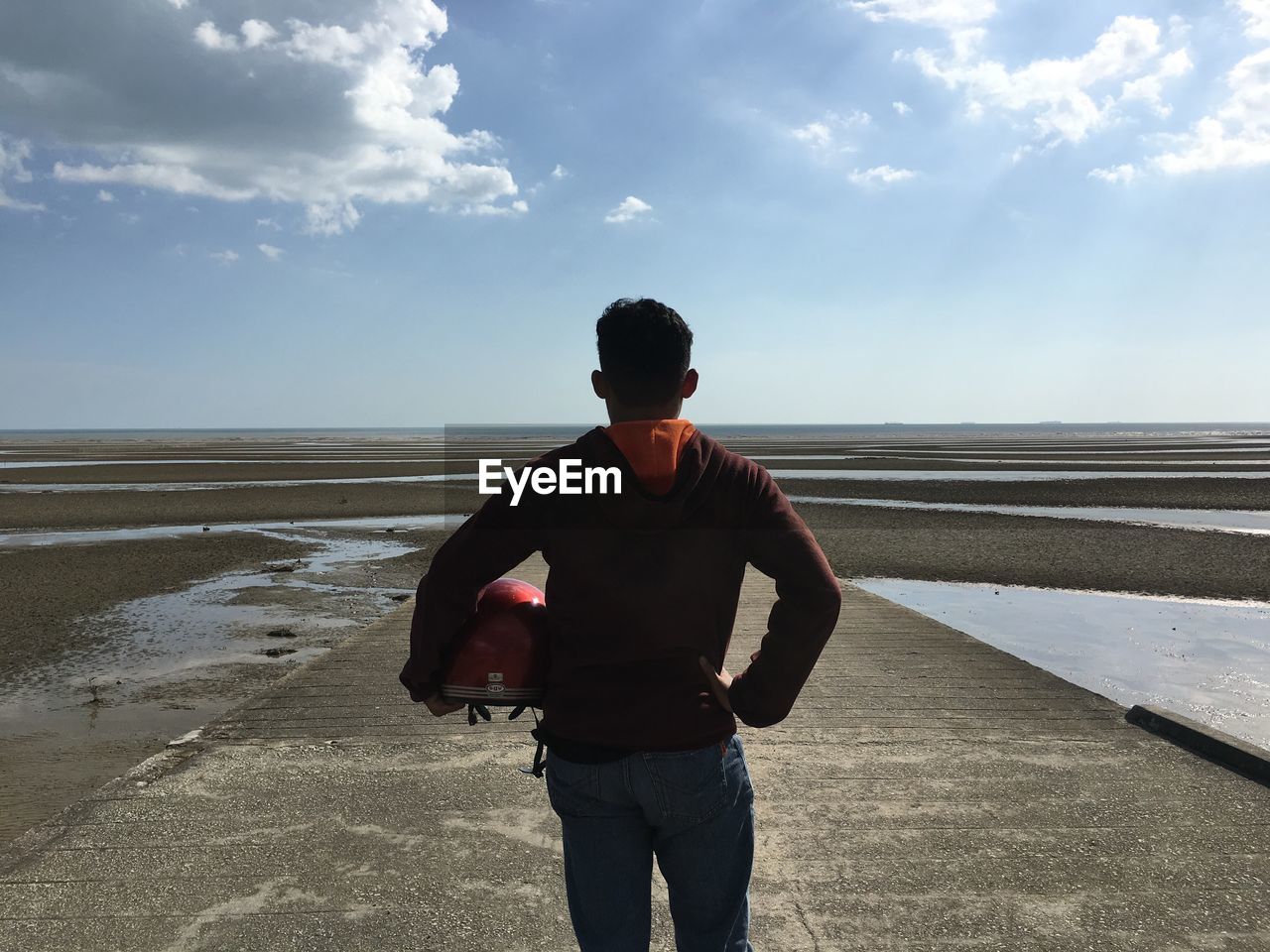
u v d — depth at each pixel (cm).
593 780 153
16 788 493
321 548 1547
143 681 723
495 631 164
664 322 157
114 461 4994
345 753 417
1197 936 261
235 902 278
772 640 150
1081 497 2495
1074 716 472
